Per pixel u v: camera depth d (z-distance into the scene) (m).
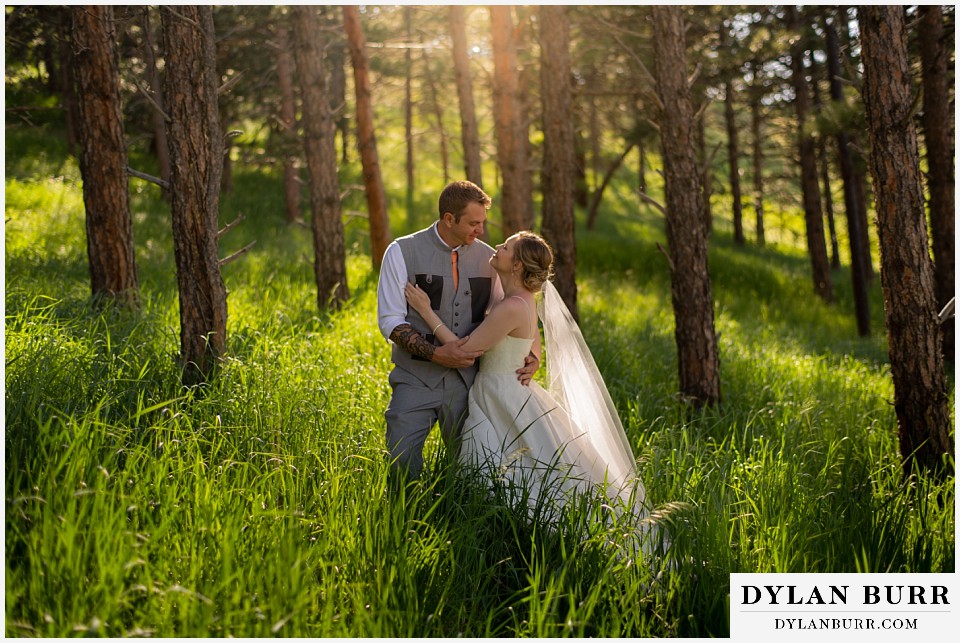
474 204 3.77
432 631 2.76
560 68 8.12
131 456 3.06
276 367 4.85
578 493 3.73
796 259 24.52
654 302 13.52
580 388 4.10
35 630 2.35
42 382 3.87
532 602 2.78
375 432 4.23
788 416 5.94
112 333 5.32
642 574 3.17
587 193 25.20
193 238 4.37
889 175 4.62
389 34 18.02
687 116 6.01
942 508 4.27
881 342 12.59
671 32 5.96
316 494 3.31
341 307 8.94
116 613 2.45
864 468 4.60
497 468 3.63
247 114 18.30
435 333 3.79
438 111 23.00
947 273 9.60
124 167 6.32
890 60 4.56
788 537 3.52
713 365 6.06
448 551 3.07
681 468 4.15
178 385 4.18
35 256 9.14
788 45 13.60
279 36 15.62
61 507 2.70
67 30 11.05
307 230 16.47
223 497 3.02
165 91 4.33
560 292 8.22
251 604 2.58
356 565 2.95
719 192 22.69
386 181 25.23
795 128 15.61
